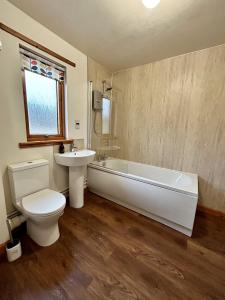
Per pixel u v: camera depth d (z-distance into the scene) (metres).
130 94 2.55
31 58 1.53
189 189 1.55
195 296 1.00
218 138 1.88
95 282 1.07
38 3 1.26
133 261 1.25
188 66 1.96
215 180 1.96
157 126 2.35
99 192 2.39
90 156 1.92
